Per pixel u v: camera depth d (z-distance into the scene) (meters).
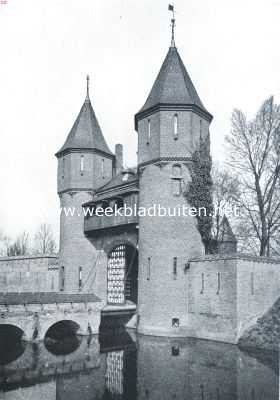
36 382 16.83
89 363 19.88
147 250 27.75
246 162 32.94
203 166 28.31
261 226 32.22
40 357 21.17
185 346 23.42
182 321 26.44
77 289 34.44
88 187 35.66
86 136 36.72
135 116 30.03
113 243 32.19
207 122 29.97
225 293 24.31
